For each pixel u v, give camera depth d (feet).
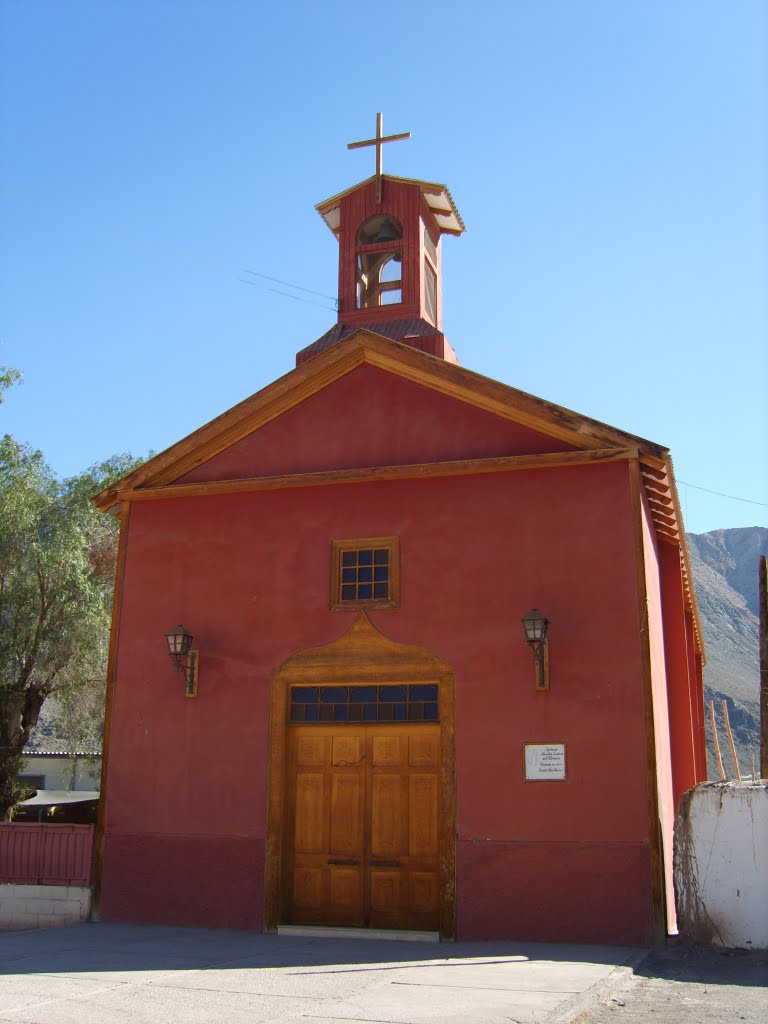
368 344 39.09
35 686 58.70
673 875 32.89
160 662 38.81
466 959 27.94
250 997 22.08
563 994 22.26
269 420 40.37
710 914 30.12
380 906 34.42
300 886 35.47
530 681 33.99
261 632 37.86
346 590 37.50
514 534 35.60
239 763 36.81
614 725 32.73
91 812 69.72
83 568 60.59
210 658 38.22
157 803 37.29
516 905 32.19
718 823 30.58
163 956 28.53
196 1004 21.24
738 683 279.28
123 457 73.92
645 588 33.68
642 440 34.63
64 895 37.14
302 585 37.86
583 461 35.14
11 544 56.70
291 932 34.32
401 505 37.40
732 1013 21.45
